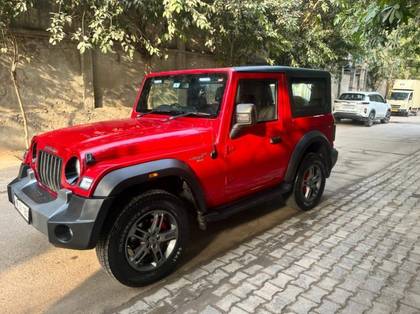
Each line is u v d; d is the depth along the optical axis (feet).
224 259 11.55
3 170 22.81
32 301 9.36
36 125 29.27
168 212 10.09
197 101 12.03
